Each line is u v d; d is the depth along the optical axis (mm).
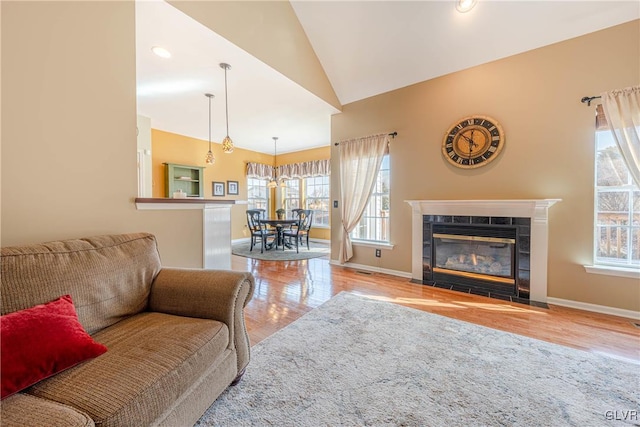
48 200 1469
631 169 2312
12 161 1342
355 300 2791
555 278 2682
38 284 1105
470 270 3258
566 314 2438
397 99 3680
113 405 817
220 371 1292
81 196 1603
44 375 883
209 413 1284
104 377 909
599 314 2436
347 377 1556
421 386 1481
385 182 3959
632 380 1521
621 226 2445
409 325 2223
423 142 3469
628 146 2312
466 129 3127
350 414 1285
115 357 1016
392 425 1220
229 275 1476
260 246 6227
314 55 3584
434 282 3389
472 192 3131
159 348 1077
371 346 1893
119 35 1780
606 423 1228
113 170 1755
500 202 2854
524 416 1271
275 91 3498
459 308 2586
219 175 6578
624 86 2342
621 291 2391
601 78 2436
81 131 1599
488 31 2779
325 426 1214
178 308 1442
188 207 2258
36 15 1412
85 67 1613
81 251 1322
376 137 3809
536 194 2760
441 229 3346
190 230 2275
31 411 765
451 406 1335
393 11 2896
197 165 6055
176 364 1018
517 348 1863
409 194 3605
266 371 1608
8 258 1082
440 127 3334
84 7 1604
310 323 2262
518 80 2830
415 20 2906
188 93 3570
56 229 1501
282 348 1866
